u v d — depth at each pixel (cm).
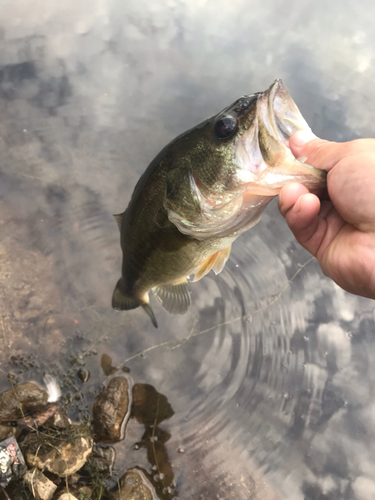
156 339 48
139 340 47
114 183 59
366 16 88
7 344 43
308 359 48
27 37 77
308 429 43
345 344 48
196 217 29
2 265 49
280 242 56
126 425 40
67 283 50
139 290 40
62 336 45
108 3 89
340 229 27
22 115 64
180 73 73
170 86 71
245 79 72
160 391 44
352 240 26
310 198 24
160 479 38
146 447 39
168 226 32
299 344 49
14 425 37
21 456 35
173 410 43
